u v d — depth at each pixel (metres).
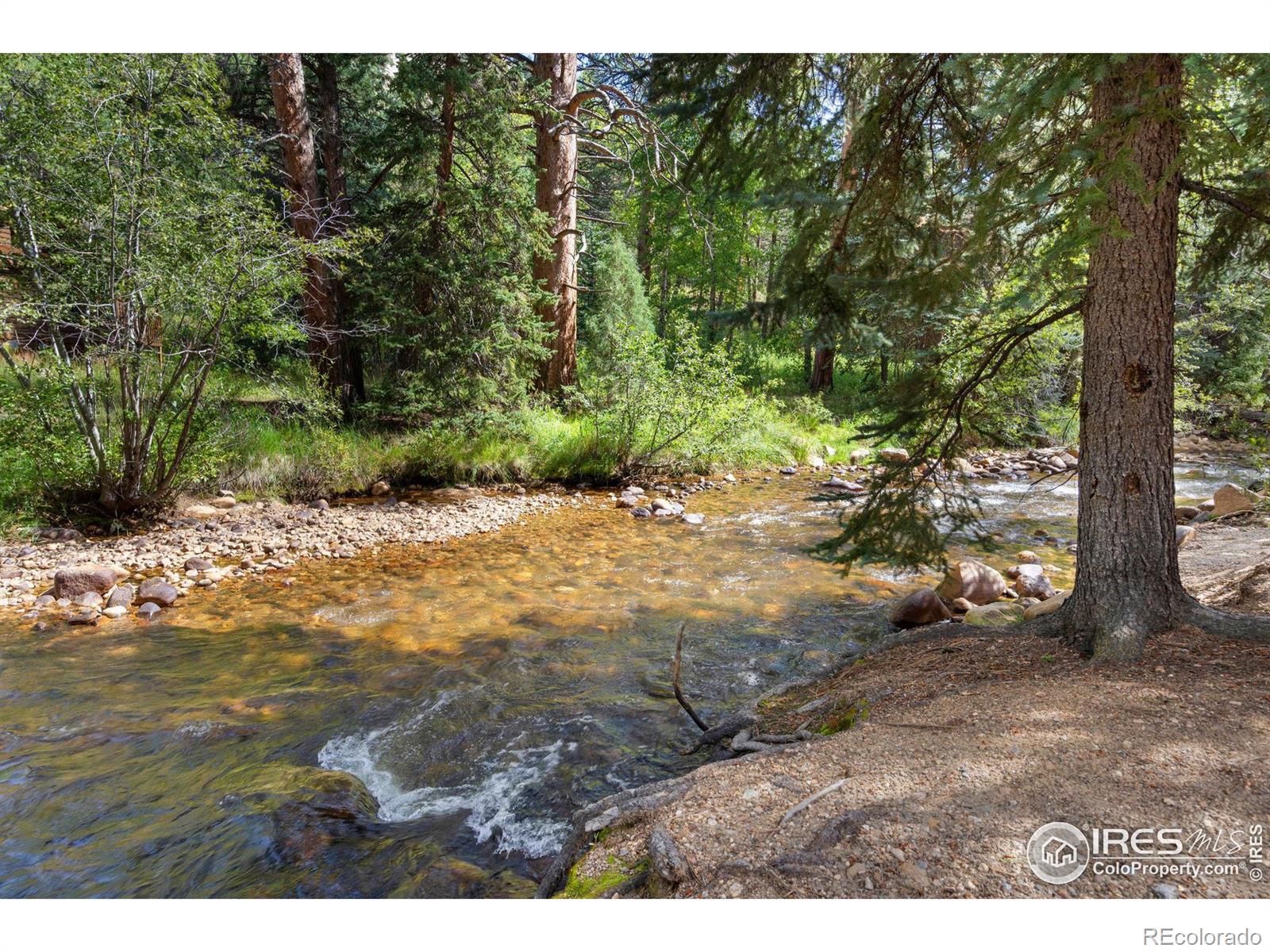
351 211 14.52
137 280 7.86
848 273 4.12
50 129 7.52
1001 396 4.68
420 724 4.55
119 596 6.78
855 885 2.05
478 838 3.40
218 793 3.77
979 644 4.05
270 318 9.16
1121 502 3.57
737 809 2.57
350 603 6.91
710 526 10.12
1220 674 3.03
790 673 5.20
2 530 8.35
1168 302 3.50
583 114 17.28
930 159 4.30
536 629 6.20
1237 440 15.75
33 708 4.75
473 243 13.47
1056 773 2.48
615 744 4.23
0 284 7.66
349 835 3.41
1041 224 3.23
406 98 13.02
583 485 13.05
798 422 18.11
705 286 26.34
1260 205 3.24
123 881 3.07
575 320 16.38
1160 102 2.69
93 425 8.50
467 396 13.02
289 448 11.71
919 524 4.47
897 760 2.73
